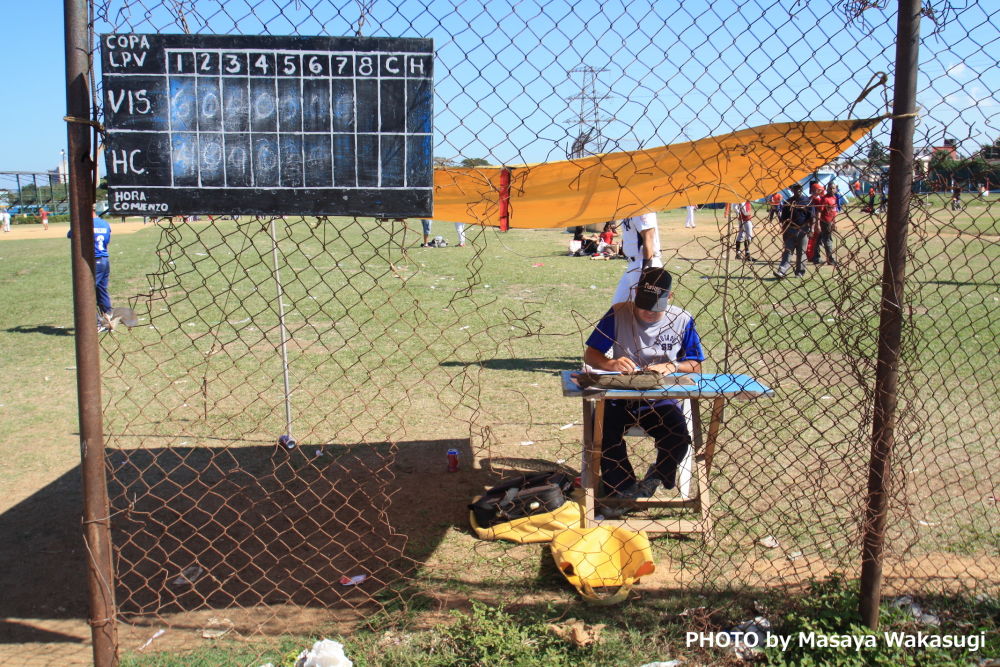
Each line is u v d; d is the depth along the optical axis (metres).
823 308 10.29
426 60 2.67
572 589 3.63
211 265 17.78
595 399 3.88
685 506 4.34
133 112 2.62
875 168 2.92
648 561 3.52
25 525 4.53
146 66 2.60
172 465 5.36
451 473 5.17
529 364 8.20
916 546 3.89
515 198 3.62
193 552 4.10
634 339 4.32
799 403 6.29
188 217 2.85
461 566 3.90
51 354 9.04
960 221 12.28
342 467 5.28
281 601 3.60
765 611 3.32
